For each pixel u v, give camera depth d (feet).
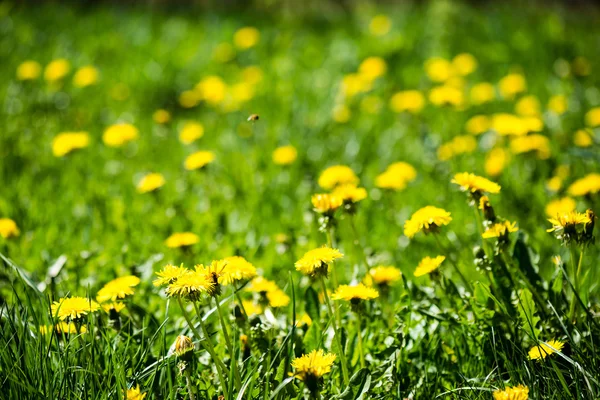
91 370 4.90
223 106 9.96
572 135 8.15
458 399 4.92
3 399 4.80
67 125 9.55
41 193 7.10
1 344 4.94
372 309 5.43
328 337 5.26
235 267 5.07
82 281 5.83
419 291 5.47
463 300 5.31
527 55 12.04
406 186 7.06
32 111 10.08
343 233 6.42
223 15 15.83
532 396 4.86
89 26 14.73
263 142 8.86
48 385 4.83
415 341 5.22
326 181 6.32
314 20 15.49
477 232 6.39
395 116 9.57
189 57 12.88
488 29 13.35
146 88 11.19
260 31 14.47
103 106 10.50
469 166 7.29
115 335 5.18
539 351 4.88
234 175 7.59
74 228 6.58
